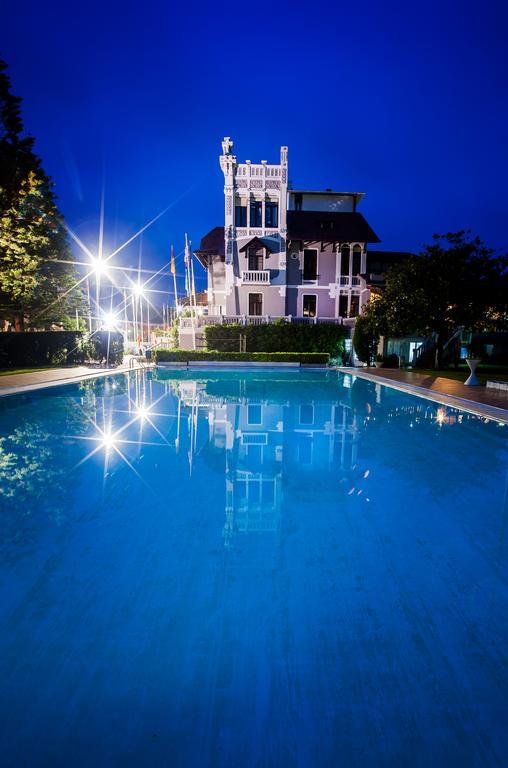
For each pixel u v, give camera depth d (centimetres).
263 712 265
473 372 1823
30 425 1124
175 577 416
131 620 350
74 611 360
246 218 3469
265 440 986
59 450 883
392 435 1034
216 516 563
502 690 284
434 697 277
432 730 254
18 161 1995
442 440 980
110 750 239
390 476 733
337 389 1911
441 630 342
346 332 3344
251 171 3416
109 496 629
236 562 446
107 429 1085
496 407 1272
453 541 499
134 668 299
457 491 661
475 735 252
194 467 775
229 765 232
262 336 3288
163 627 342
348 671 298
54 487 666
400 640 330
